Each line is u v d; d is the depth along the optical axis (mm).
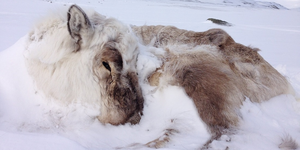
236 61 3486
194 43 3688
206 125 2938
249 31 14945
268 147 2605
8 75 3344
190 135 2846
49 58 3061
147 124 3104
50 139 2178
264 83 3492
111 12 20625
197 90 3070
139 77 3232
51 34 3150
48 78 3117
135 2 44750
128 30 3125
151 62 3230
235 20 23766
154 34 3850
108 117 3002
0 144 2006
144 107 3232
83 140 2666
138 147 2564
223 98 3039
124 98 2900
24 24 10734
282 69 5902
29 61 3271
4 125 2783
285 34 14570
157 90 3303
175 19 19406
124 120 2994
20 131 2646
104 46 2914
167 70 3297
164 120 3113
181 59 3336
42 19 3354
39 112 3062
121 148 2535
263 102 3404
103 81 2953
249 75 3453
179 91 3193
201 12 32250
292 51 9258
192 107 3061
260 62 3625
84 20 2854
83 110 3018
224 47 3631
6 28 9406
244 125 3012
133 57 3055
